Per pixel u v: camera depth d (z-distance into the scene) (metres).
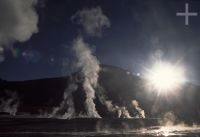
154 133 58.84
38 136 49.19
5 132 53.22
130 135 54.06
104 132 57.12
